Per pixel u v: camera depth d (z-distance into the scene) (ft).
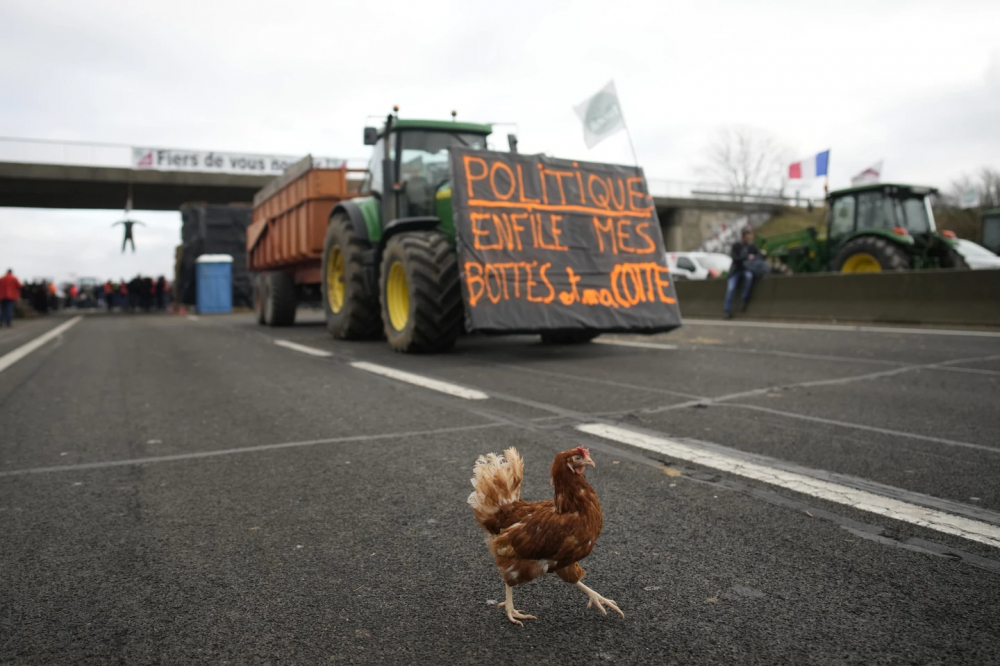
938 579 8.03
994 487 11.16
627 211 31.40
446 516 10.46
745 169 183.52
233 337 44.60
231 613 7.57
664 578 8.22
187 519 10.52
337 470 12.98
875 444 13.92
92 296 176.45
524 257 28.22
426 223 30.63
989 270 36.01
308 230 43.75
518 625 7.25
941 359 25.44
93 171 111.24
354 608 7.65
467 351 31.91
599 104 32.32
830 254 55.98
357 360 29.37
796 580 8.08
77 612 7.64
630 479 11.96
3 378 26.68
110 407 19.95
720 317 52.80
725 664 6.43
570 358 28.71
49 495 11.78
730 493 11.14
